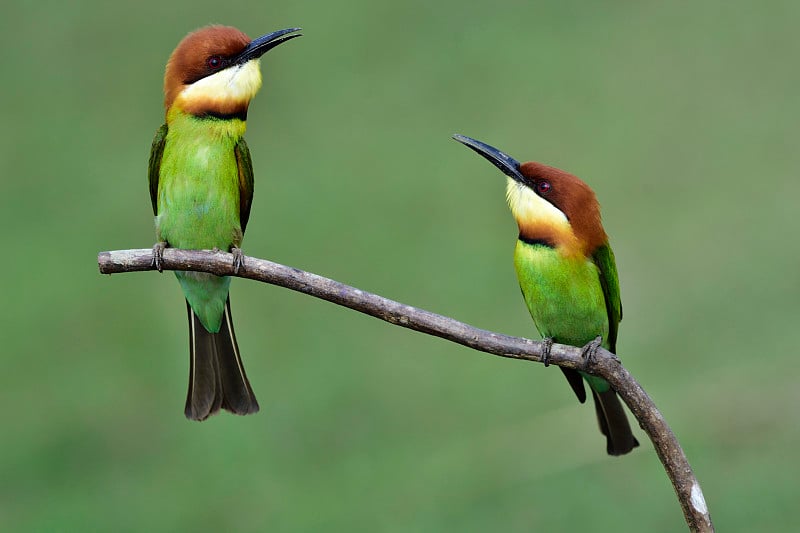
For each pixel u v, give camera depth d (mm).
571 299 8508
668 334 12633
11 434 11453
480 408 11789
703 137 15055
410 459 11266
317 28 16359
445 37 16438
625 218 14133
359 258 13562
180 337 12383
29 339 12344
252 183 8523
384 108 15289
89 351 12266
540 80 15703
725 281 13141
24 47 15641
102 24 15914
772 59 15977
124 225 13633
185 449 11328
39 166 14320
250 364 12156
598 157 14805
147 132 14906
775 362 12000
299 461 11266
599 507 10594
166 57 15531
